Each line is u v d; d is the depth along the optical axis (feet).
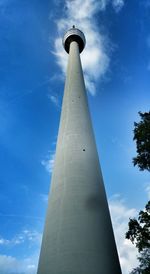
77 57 127.85
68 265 53.67
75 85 104.01
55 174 74.38
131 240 57.98
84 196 65.82
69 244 56.75
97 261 54.65
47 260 56.75
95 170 74.59
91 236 58.34
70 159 74.13
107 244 59.16
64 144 79.77
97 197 67.26
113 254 59.06
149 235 55.98
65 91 104.68
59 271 53.47
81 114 90.22
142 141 70.44
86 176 70.64
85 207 63.57
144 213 57.77
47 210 68.54
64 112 92.99
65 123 87.45
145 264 77.56
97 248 56.75
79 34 150.51
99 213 64.08
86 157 75.92
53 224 62.49
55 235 59.88
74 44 141.59
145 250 78.84
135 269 78.79
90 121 91.56
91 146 80.84
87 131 85.20
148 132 68.49
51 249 58.03
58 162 76.54
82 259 54.39
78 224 59.88
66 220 61.00
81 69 120.47
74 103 94.17
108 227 63.57
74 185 67.67
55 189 70.13
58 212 63.82
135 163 72.54
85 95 102.78
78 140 79.82
